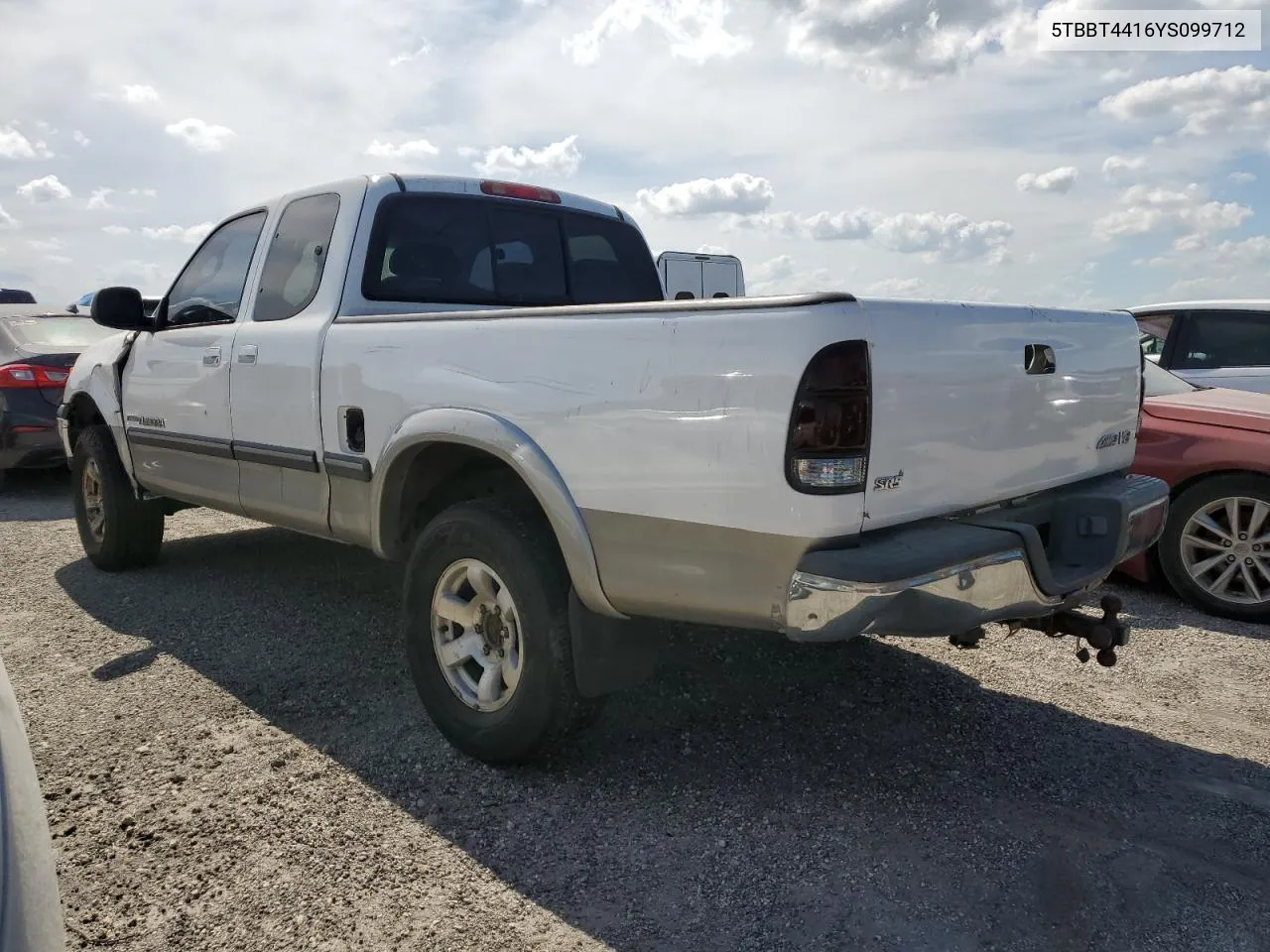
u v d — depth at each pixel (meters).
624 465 2.71
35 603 5.04
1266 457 4.79
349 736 3.44
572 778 3.14
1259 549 4.88
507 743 3.09
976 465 2.82
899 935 2.36
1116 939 2.35
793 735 3.46
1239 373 6.86
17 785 1.75
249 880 2.58
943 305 2.68
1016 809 2.97
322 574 5.51
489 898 2.51
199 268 4.91
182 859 2.68
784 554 2.45
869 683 3.95
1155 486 3.49
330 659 4.18
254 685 3.89
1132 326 3.66
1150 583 5.61
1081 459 3.38
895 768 3.23
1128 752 3.38
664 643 3.18
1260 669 4.22
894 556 2.41
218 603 4.98
